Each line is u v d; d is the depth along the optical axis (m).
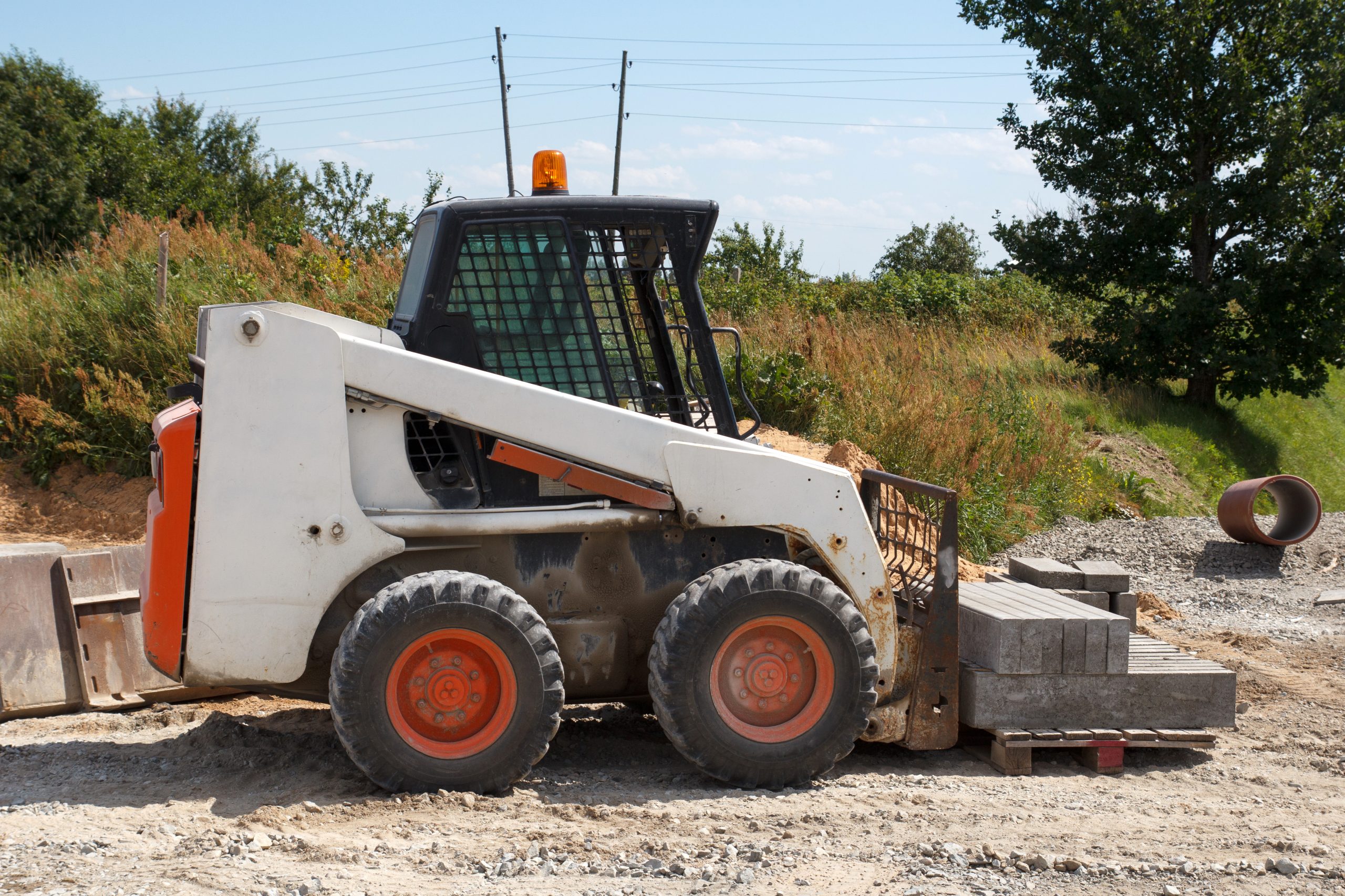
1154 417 19.69
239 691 5.72
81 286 11.70
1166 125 20.30
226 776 4.64
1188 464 18.00
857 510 4.71
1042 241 20.98
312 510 4.32
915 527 5.75
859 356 15.33
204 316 4.79
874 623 4.76
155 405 10.45
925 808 4.37
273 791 4.42
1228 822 4.28
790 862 3.73
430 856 3.71
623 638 4.76
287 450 4.30
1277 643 8.09
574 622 4.69
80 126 29.17
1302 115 19.42
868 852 3.84
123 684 5.77
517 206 4.76
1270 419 22.36
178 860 3.63
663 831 4.02
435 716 4.33
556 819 4.13
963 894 3.47
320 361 4.32
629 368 4.90
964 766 5.05
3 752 4.88
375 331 4.79
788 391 13.67
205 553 4.24
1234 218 19.75
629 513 4.60
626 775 4.76
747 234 31.98
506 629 4.27
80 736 5.22
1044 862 3.72
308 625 4.33
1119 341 20.53
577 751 5.09
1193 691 5.11
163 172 32.41
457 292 4.74
